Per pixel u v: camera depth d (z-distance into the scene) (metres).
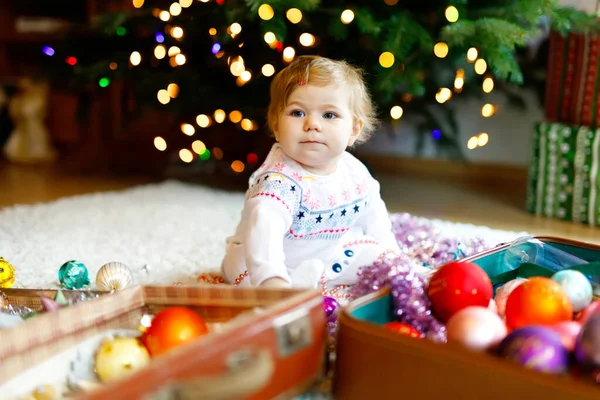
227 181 2.39
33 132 2.97
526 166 2.52
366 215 1.21
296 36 1.83
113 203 1.95
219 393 0.57
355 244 1.16
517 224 1.88
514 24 1.71
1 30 2.90
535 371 0.59
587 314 0.80
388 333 0.67
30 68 3.01
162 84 2.02
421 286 0.87
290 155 1.07
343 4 1.83
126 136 2.74
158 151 2.68
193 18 1.95
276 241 0.99
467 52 1.64
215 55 1.90
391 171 2.73
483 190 2.38
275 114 1.09
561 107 1.95
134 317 0.80
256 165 2.30
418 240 1.29
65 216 1.77
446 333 0.78
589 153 1.82
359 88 1.11
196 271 1.30
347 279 1.15
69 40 2.26
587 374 0.65
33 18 2.98
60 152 3.04
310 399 0.76
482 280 0.83
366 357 0.68
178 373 0.56
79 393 0.70
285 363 0.66
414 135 2.73
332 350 0.88
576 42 1.87
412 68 1.75
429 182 2.52
